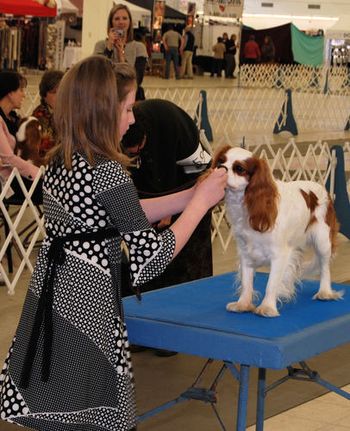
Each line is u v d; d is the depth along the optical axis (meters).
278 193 3.09
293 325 3.10
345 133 14.22
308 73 18.58
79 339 2.79
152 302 3.44
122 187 2.77
